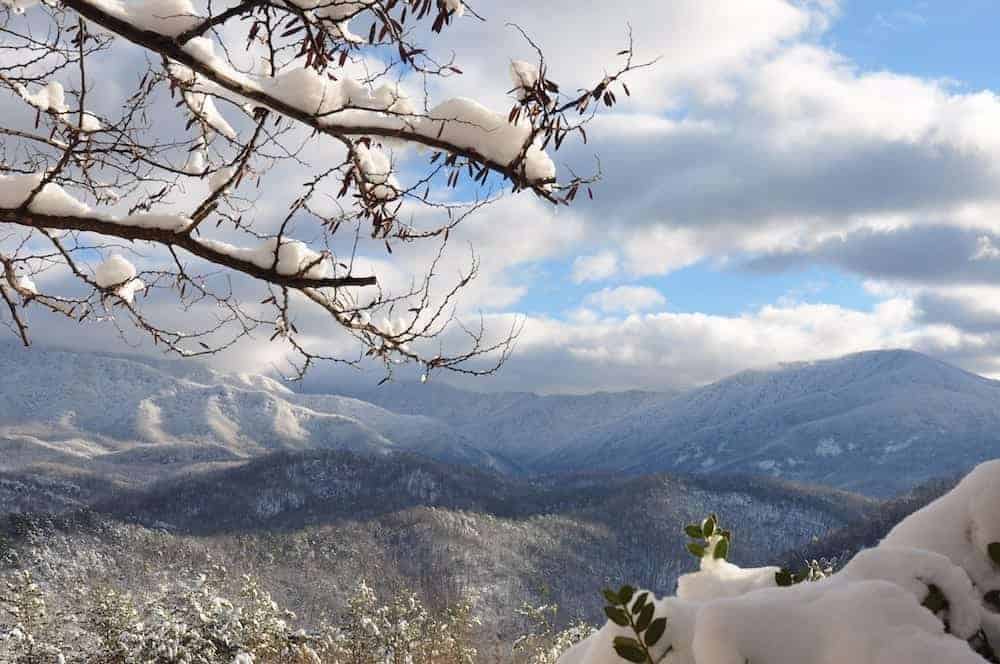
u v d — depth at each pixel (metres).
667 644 0.85
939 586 0.85
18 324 3.11
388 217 2.81
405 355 2.98
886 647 0.70
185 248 2.56
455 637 7.52
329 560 79.50
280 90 2.44
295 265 2.55
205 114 3.04
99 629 6.71
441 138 2.47
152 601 7.11
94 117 3.16
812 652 0.73
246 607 7.25
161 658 6.47
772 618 0.76
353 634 7.32
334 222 2.78
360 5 2.43
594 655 0.88
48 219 2.50
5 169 3.15
